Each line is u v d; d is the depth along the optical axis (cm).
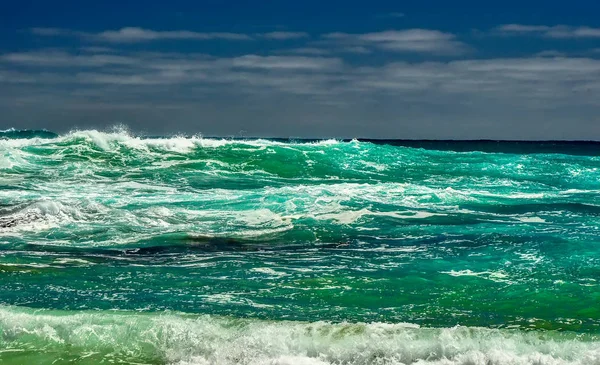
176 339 675
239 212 1433
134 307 772
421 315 762
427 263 1006
